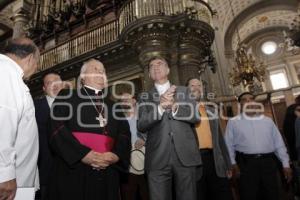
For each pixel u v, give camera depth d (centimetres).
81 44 1048
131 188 386
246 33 2367
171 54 802
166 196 261
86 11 1208
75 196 224
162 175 264
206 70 1192
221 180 327
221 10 1812
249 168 368
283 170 388
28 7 1438
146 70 779
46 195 238
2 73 190
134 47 840
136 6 855
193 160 266
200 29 805
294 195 471
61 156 229
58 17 1284
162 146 266
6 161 167
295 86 1988
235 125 397
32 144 206
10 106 180
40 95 1139
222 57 1491
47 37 1300
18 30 1359
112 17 1112
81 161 232
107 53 931
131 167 390
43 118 279
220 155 335
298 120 470
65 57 1078
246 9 2033
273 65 2522
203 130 337
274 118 1670
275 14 2206
